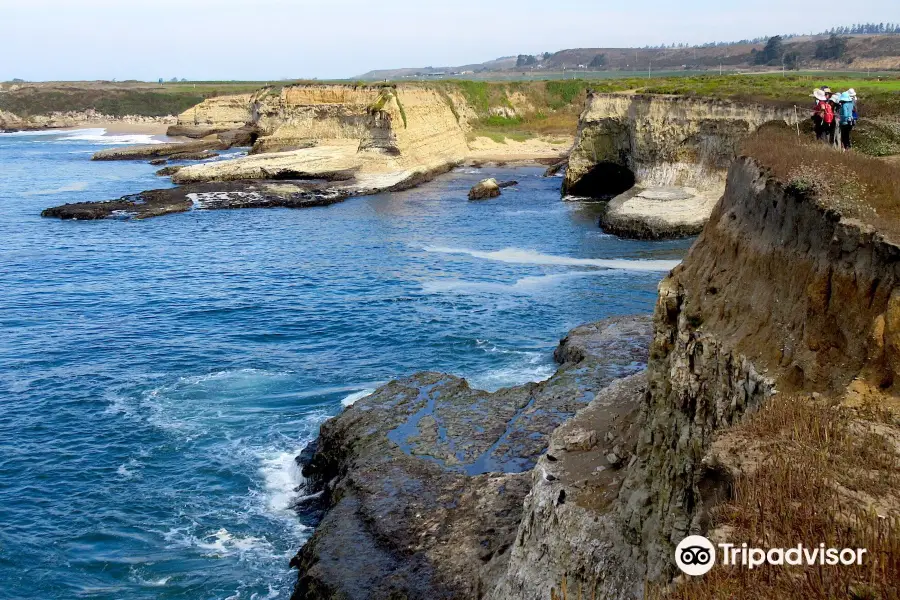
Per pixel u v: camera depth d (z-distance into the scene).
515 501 21.11
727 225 17.92
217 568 21.94
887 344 12.01
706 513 10.46
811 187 14.82
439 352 36.38
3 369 35.06
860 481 9.55
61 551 22.61
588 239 59.91
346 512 22.17
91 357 36.62
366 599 18.81
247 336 39.38
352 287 47.97
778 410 11.55
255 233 66.12
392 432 25.95
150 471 26.64
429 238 62.41
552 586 15.85
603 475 17.34
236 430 29.25
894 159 23.81
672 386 16.02
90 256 57.16
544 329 39.09
